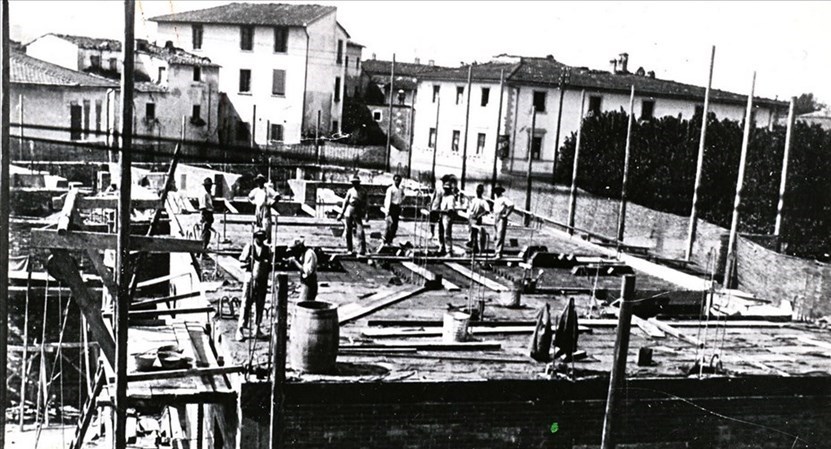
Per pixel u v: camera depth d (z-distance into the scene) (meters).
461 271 22.64
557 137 39.78
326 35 33.06
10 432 21.67
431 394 13.63
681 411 14.87
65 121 35.31
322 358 13.70
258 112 31.80
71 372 24.31
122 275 11.43
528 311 18.95
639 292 20.64
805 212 35.16
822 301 22.31
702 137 29.09
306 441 13.29
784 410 15.32
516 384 13.98
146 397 12.93
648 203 38.66
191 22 32.91
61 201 30.03
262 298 14.68
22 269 24.55
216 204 29.97
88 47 41.50
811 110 34.72
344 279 20.73
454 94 45.69
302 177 33.91
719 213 37.88
